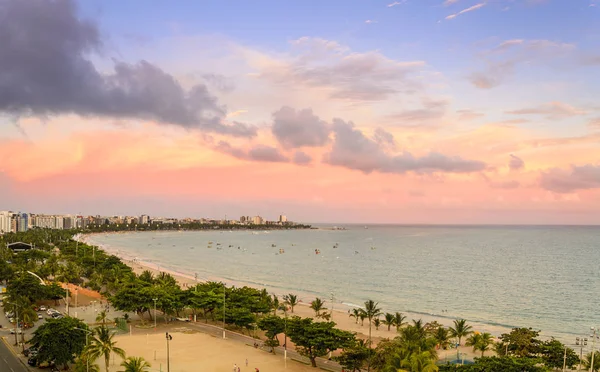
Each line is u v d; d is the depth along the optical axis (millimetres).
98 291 188375
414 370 72688
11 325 130125
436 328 135750
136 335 128625
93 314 151000
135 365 84688
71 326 95938
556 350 106438
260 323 119250
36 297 149000
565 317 181125
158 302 139750
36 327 128250
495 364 84125
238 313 134500
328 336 103625
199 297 147625
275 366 104438
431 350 90438
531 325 168250
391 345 94438
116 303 139750
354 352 97375
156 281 182500
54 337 92125
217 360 107438
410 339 97938
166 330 135625
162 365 102375
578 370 107188
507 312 190000
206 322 146750
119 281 184125
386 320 154125
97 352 84375
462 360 109562
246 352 115062
